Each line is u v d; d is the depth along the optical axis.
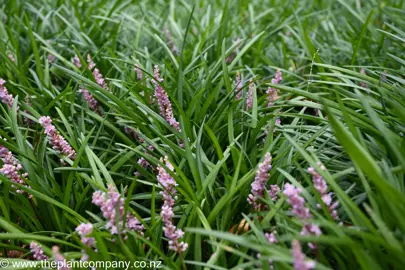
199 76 0.93
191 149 0.73
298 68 1.03
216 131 0.77
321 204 0.57
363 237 0.52
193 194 0.64
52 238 0.61
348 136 0.53
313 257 0.61
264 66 1.07
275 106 0.77
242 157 0.69
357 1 1.30
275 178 0.69
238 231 0.66
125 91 0.86
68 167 0.67
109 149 0.81
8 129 0.86
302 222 0.56
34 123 0.87
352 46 1.07
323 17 1.35
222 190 0.70
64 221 0.68
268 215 0.60
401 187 0.58
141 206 0.69
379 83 0.73
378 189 0.55
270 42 1.21
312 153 0.62
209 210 0.66
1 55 0.97
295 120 0.78
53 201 0.64
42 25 1.13
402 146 0.58
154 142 0.74
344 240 0.51
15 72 0.94
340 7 1.59
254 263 0.56
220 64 0.90
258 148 0.76
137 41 1.07
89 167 0.72
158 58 1.13
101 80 0.86
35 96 0.89
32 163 0.72
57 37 1.11
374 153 0.66
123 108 0.76
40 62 0.97
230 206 0.67
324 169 0.58
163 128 0.80
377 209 0.56
